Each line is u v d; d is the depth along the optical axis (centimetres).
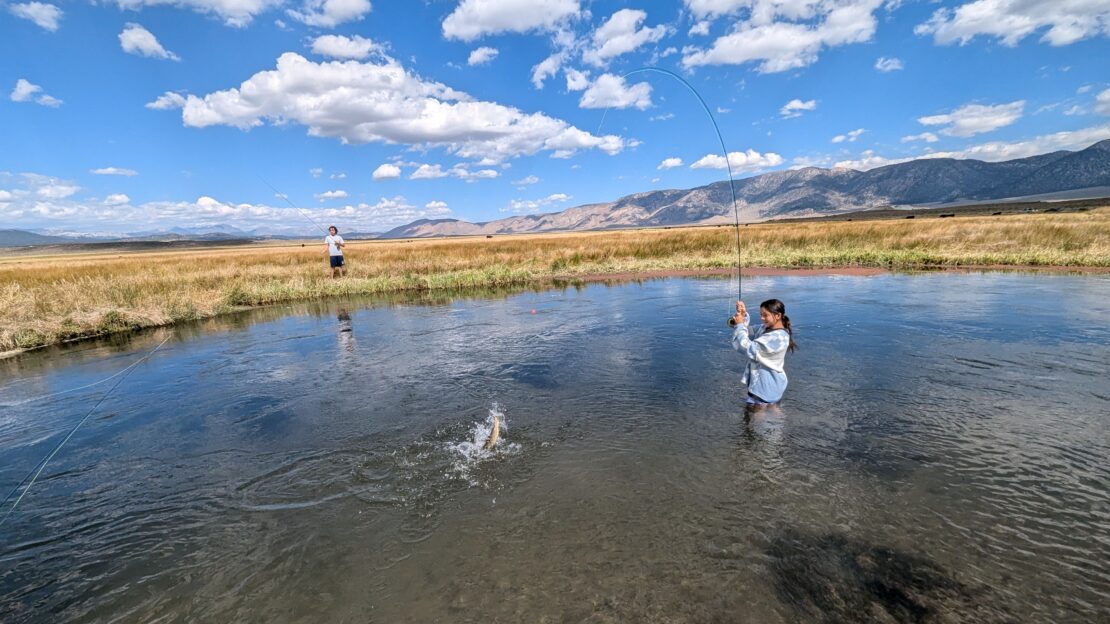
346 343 823
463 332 873
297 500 342
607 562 264
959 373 538
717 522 294
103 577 274
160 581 269
